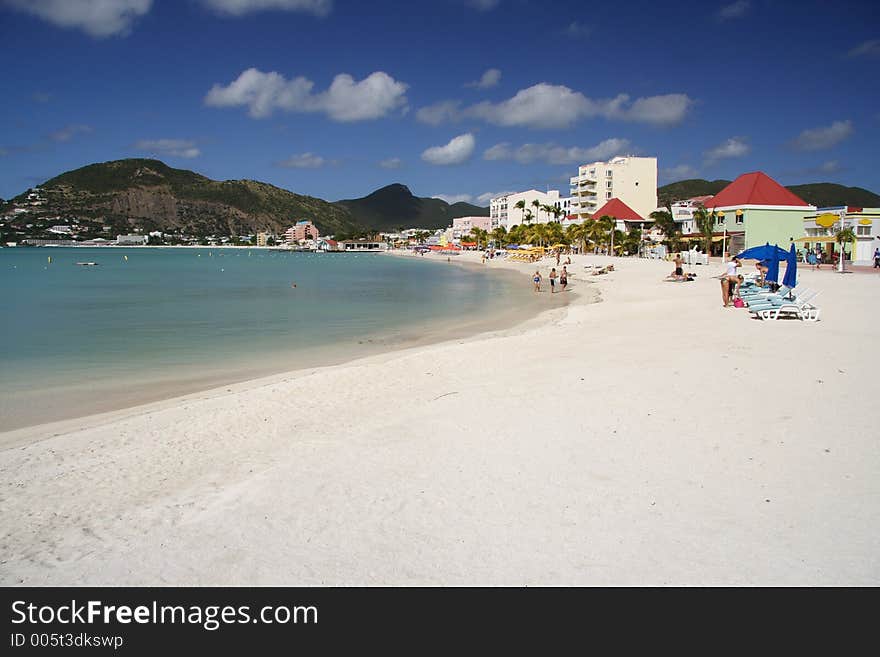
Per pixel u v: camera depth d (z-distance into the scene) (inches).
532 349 687.1
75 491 323.9
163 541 258.8
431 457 335.3
